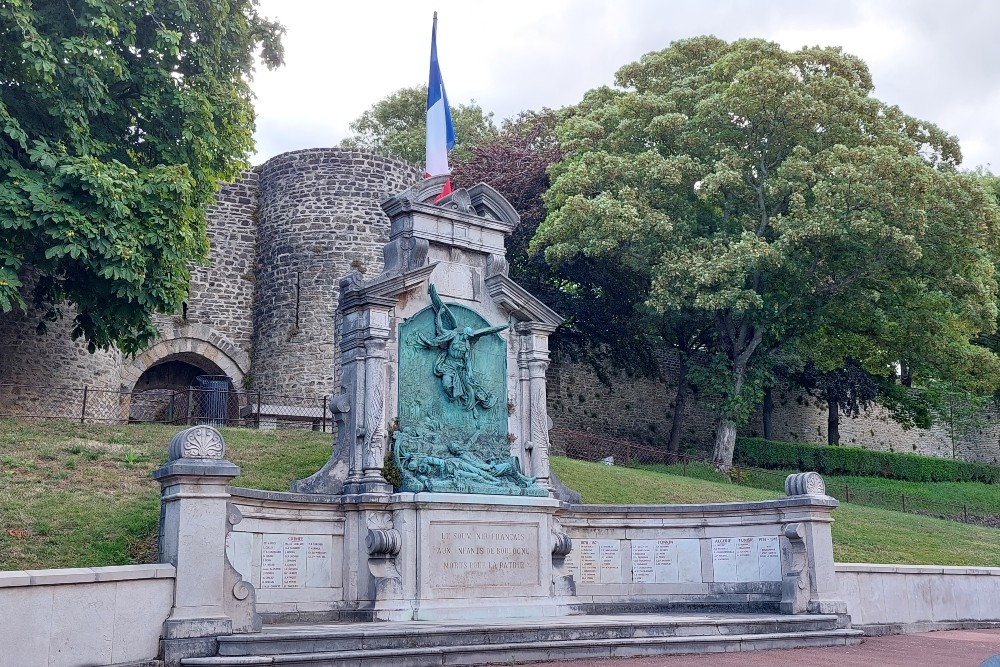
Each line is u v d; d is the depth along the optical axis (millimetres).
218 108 22141
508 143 39469
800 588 14211
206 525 10289
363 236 32062
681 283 29156
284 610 12742
